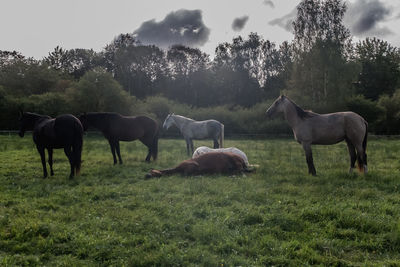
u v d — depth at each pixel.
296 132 7.84
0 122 30.86
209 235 3.75
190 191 5.86
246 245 3.48
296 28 34.03
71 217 4.46
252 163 9.97
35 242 3.59
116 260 3.17
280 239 3.66
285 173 7.78
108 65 65.19
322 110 30.77
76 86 34.44
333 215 4.32
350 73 31.11
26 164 9.65
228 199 5.29
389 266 2.97
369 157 11.31
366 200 5.16
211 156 7.48
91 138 25.20
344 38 32.75
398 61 50.28
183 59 62.97
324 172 7.87
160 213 4.62
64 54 66.31
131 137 10.38
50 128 7.46
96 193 5.78
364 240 3.57
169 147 16.30
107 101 33.56
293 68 34.59
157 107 33.28
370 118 30.69
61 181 7.02
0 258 3.21
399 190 5.82
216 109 33.66
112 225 4.09
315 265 3.03
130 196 5.65
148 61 61.62
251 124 31.92
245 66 55.66
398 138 26.48
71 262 3.12
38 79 46.12
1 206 5.04
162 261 3.09
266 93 54.22
